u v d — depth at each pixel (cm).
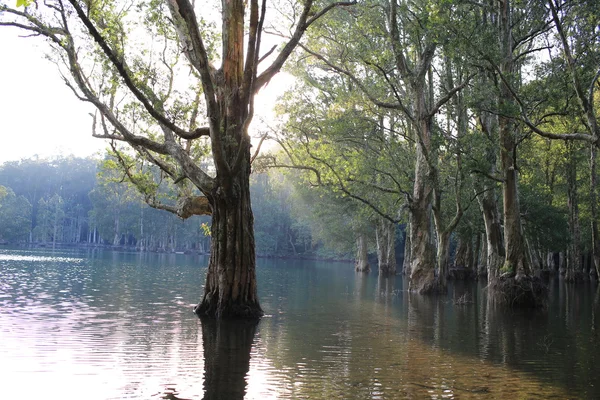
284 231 11562
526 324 1922
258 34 1711
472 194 3416
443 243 3153
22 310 1872
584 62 2022
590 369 1172
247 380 1015
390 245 5516
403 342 1480
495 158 3056
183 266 5512
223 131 1845
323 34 2992
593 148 3909
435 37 2275
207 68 1622
